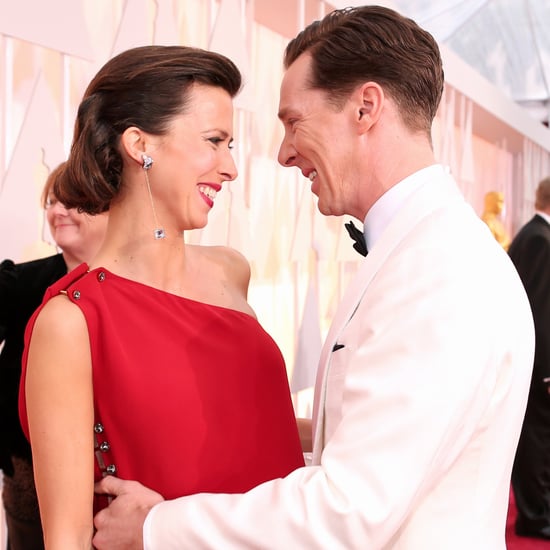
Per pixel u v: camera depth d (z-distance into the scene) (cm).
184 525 101
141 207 124
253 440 127
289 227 411
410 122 120
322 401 117
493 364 100
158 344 121
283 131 396
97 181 121
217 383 125
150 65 119
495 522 109
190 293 134
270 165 387
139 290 123
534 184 772
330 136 122
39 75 210
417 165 120
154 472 118
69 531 110
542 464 369
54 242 221
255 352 132
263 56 375
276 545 96
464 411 96
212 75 123
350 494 94
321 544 94
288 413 137
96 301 117
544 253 370
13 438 192
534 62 816
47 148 212
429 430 94
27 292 202
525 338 109
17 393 192
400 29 120
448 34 773
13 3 191
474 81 530
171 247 128
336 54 120
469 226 110
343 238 379
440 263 103
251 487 126
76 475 112
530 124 721
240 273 149
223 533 99
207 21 269
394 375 97
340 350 114
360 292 114
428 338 97
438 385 95
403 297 102
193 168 121
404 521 105
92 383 116
